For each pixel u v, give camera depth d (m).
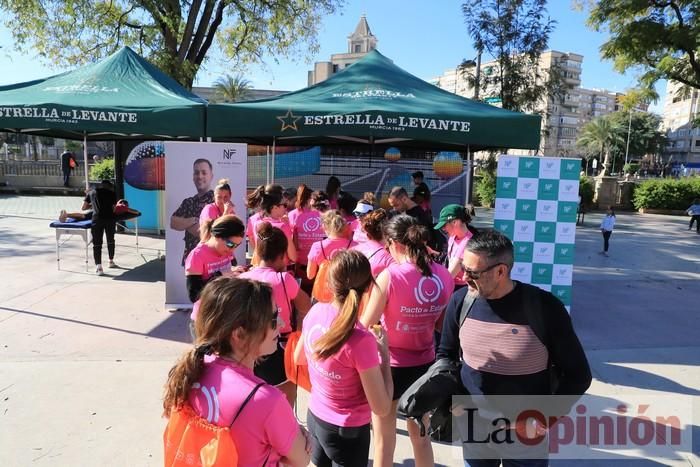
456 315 2.26
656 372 4.72
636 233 16.64
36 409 3.65
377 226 3.52
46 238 10.97
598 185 26.53
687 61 19.72
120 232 12.13
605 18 19.02
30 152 40.88
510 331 2.03
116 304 6.30
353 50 96.69
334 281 2.21
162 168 11.99
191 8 14.01
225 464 1.34
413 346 2.73
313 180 13.96
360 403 2.24
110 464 3.04
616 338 5.72
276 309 1.61
